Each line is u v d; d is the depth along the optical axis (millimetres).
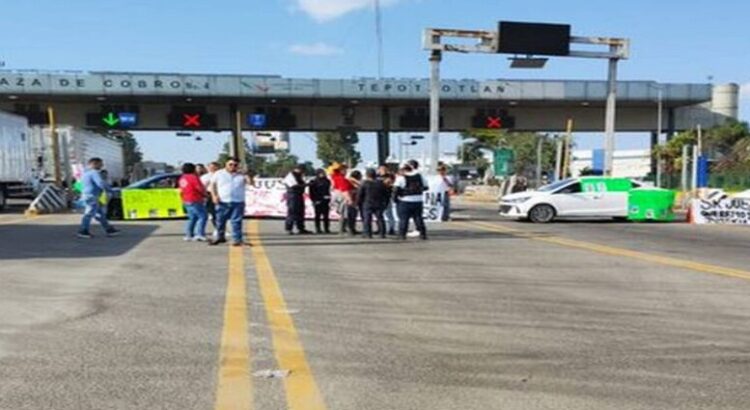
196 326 6758
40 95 39625
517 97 43000
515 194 23047
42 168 31125
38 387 4922
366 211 15906
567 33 25016
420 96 42094
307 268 10781
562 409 4531
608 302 8125
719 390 4914
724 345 6141
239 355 5738
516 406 4582
